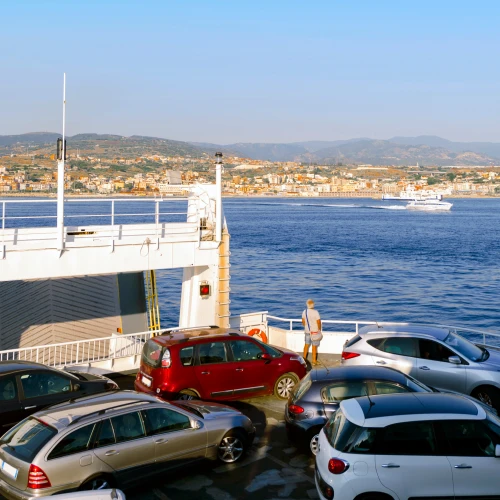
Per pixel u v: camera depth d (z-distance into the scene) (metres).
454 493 7.31
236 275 65.62
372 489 7.24
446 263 78.12
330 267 73.19
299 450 10.23
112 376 14.98
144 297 20.83
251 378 12.40
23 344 17.72
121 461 8.32
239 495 8.60
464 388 11.97
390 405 7.96
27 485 7.64
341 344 16.81
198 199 17.06
